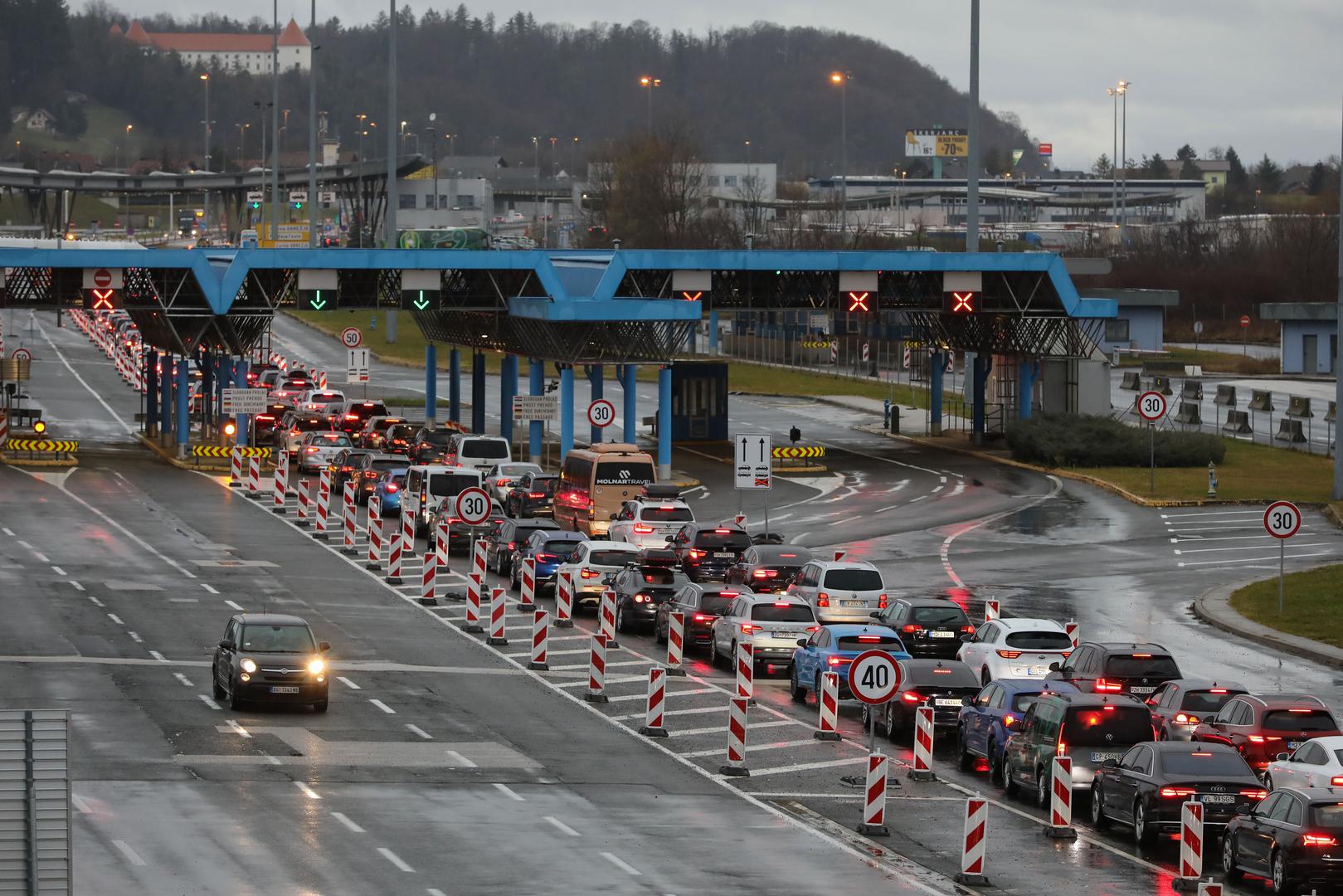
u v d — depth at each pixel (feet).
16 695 420.77
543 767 375.66
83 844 295.48
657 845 312.91
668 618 537.65
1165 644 527.40
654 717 412.77
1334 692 459.32
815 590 529.45
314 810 328.08
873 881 293.43
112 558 638.53
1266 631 543.39
